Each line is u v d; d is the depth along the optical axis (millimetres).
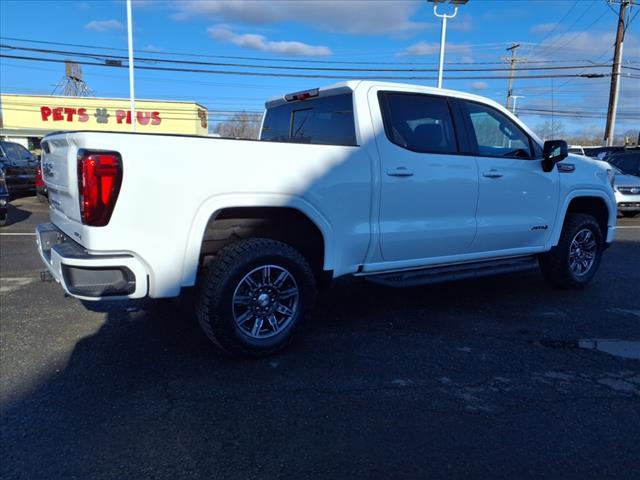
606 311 5145
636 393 3406
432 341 4270
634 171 14125
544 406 3215
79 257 3205
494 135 5000
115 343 4145
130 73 20984
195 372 3633
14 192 13797
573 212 5977
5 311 4910
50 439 2812
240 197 3543
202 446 2762
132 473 2539
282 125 5285
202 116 44469
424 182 4398
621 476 2545
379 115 4234
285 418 3043
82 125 42031
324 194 3889
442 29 17594
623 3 27969
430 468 2588
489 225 4887
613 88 29375
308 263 4070
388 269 4441
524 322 4773
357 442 2805
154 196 3266
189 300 4387
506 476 2533
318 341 4230
